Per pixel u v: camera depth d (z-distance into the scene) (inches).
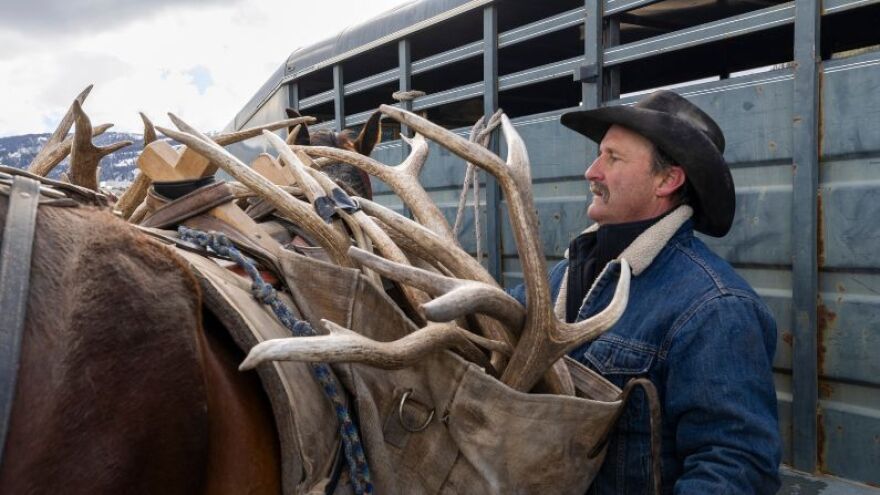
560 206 118.8
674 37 99.3
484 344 50.7
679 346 54.5
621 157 62.1
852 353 86.0
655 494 50.1
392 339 44.9
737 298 54.8
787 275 92.7
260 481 38.0
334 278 44.3
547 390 51.6
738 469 50.4
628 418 56.0
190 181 48.8
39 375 28.0
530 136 123.1
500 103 177.2
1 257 28.0
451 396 44.6
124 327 30.6
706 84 98.5
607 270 60.4
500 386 44.9
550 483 48.9
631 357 56.8
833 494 84.3
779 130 90.4
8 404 26.5
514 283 127.3
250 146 229.3
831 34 136.8
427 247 50.6
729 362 52.9
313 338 35.3
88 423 29.1
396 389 44.6
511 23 150.6
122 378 30.3
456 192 140.5
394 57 173.5
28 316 28.3
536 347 47.1
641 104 66.0
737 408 51.7
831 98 85.0
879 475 84.9
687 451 53.9
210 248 43.3
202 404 33.2
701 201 60.6
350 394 42.4
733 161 95.6
